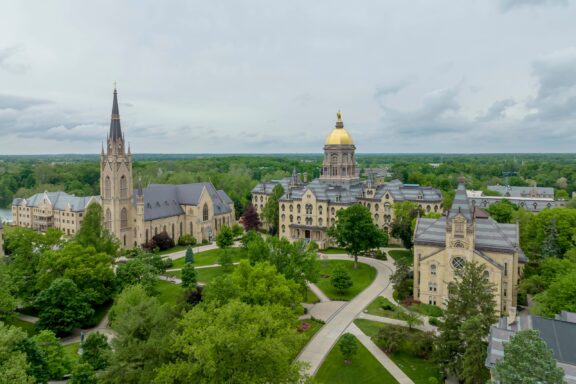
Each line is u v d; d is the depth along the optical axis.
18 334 54.28
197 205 161.62
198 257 137.25
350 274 117.12
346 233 119.38
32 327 86.75
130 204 149.00
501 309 87.88
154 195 156.50
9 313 83.44
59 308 82.75
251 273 76.19
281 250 94.06
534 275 92.44
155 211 153.62
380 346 75.31
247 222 171.12
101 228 112.69
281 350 46.31
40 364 60.78
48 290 83.06
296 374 48.50
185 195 165.62
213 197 174.75
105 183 145.00
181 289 102.50
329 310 92.50
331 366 68.88
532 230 122.00
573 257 90.38
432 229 96.81
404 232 134.62
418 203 153.88
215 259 133.25
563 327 52.88
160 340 51.16
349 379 65.44
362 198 159.00
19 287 93.25
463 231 89.12
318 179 177.75
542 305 72.00
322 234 153.00
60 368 64.31
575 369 45.31
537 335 39.12
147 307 59.38
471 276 67.81
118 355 51.44
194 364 44.38
